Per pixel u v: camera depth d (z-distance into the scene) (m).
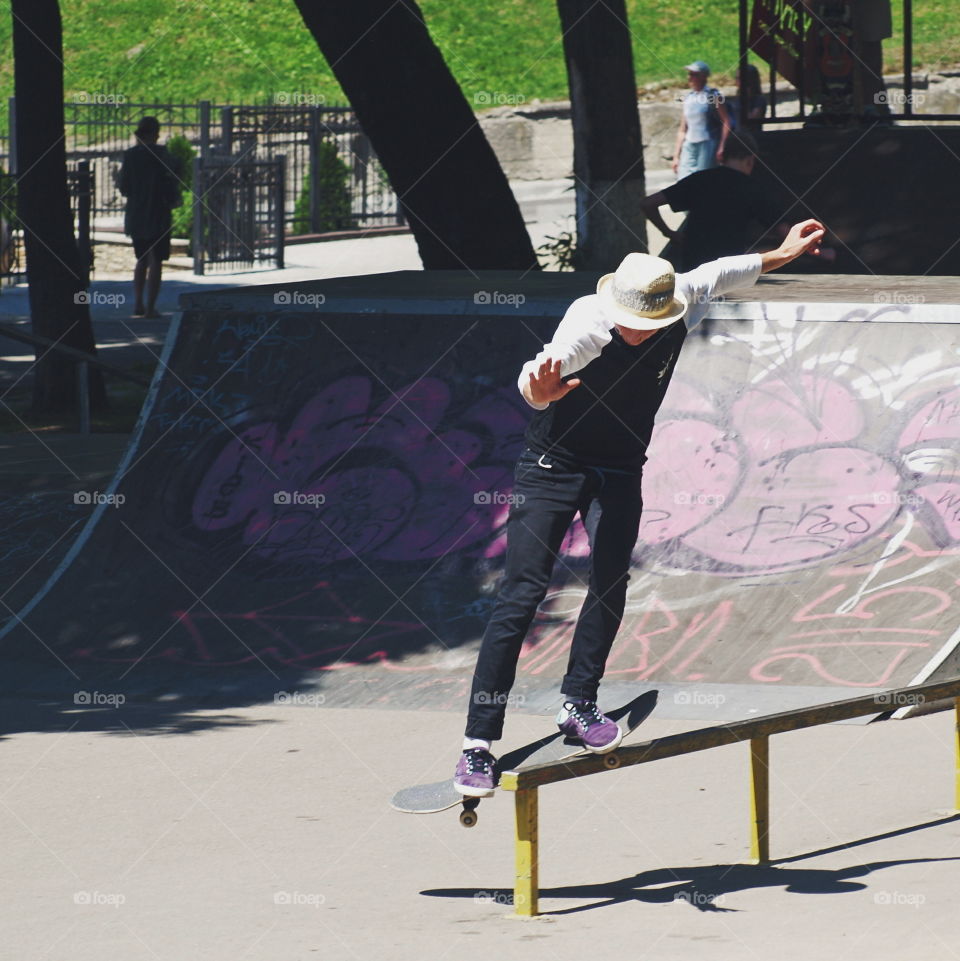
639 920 4.90
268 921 5.01
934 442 8.86
